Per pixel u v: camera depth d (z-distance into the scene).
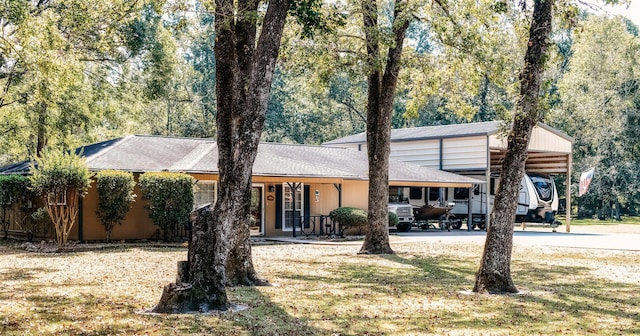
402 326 8.73
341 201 28.48
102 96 30.34
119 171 21.67
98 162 22.86
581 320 9.44
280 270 15.10
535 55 11.62
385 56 17.91
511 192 11.93
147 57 28.48
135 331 8.06
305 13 12.36
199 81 52.12
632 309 10.49
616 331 8.68
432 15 18.70
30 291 11.24
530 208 35.56
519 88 11.92
